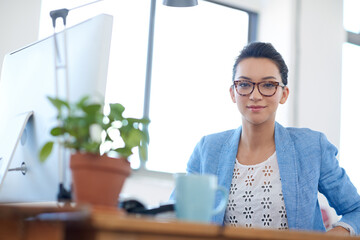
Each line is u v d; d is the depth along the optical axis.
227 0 4.96
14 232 1.14
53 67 1.55
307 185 1.91
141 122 1.27
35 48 1.69
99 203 1.16
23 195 1.56
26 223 1.14
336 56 5.01
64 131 1.18
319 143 1.99
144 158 1.26
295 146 1.98
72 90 1.44
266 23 5.09
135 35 4.42
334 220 4.53
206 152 2.07
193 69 4.70
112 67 4.30
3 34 3.48
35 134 1.55
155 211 1.32
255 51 1.96
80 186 1.16
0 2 3.50
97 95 1.38
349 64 5.13
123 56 4.35
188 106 4.62
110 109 1.24
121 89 4.32
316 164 1.94
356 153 4.98
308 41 4.91
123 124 1.25
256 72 1.94
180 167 4.49
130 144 1.23
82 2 3.98
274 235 1.16
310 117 4.80
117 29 4.34
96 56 1.42
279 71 1.96
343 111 5.02
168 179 4.42
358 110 5.06
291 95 4.75
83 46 1.46
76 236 1.08
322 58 4.94
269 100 1.93
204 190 1.21
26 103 1.64
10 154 1.55
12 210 1.13
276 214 1.89
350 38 5.18
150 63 4.48
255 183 1.94
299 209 1.87
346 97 5.05
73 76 1.45
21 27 3.54
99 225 1.00
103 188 1.16
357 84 5.11
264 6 5.15
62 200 1.34
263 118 1.92
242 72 1.96
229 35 4.97
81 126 1.17
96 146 1.16
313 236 1.21
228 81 4.86
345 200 1.95
